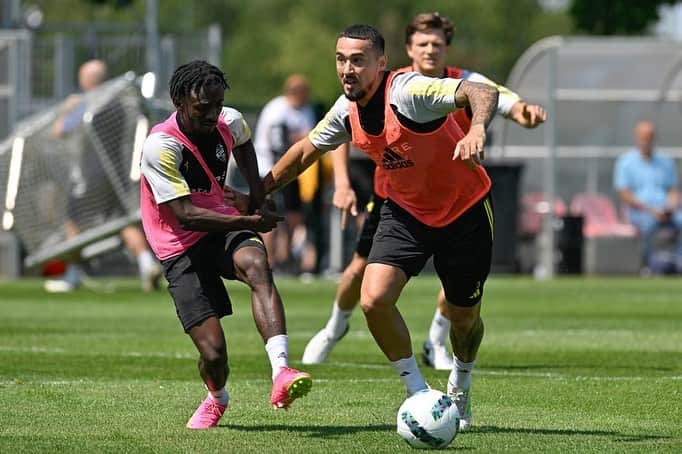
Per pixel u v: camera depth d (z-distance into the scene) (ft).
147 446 73.05
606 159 310.04
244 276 77.36
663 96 308.19
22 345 131.13
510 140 312.09
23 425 80.38
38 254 213.66
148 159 78.07
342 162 110.93
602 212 306.35
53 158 213.66
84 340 136.98
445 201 80.33
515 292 226.38
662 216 284.61
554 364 115.55
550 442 75.00
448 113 76.38
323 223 267.18
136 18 587.27
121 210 216.33
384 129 78.38
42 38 264.52
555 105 280.51
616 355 123.44
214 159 79.77
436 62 108.99
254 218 77.41
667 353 125.59
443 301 112.98
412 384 78.13
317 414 85.61
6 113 261.65
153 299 204.33
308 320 166.09
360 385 99.96
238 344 134.82
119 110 209.87
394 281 79.25
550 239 280.72
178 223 78.79
